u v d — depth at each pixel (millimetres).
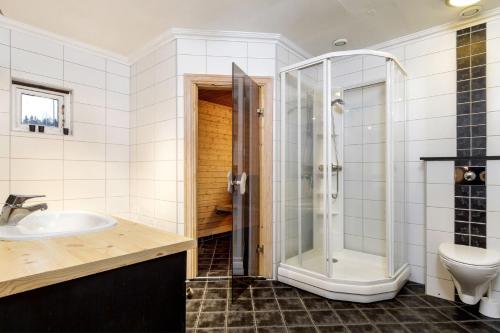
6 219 1399
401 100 2305
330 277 2037
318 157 2299
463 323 1701
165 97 2406
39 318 712
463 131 2139
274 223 2379
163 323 988
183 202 2301
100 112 2646
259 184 2363
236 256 2135
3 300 658
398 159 2238
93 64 2600
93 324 814
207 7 1964
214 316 1766
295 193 2402
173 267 1021
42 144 2293
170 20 2137
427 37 2305
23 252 878
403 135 2330
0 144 2084
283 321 1712
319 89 2307
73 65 2471
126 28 2254
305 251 2314
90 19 2113
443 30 2215
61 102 2455
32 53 2238
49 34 2295
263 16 2076
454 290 1987
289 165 2434
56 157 2367
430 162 2139
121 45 2555
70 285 768
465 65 2135
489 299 1815
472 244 1969
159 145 2475
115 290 861
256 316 1768
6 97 2115
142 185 2674
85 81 2545
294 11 2014
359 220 2725
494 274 1686
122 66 2805
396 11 2012
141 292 927
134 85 2791
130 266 897
